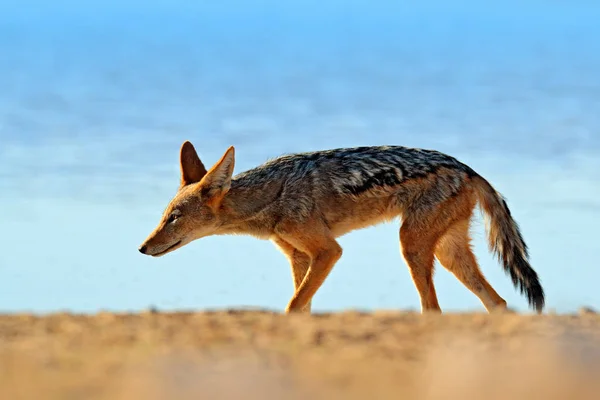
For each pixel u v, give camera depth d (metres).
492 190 25.44
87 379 12.70
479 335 16.23
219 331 16.42
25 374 12.99
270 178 25.16
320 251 24.75
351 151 25.45
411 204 24.70
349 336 16.05
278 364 13.75
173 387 12.23
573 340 15.92
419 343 15.52
